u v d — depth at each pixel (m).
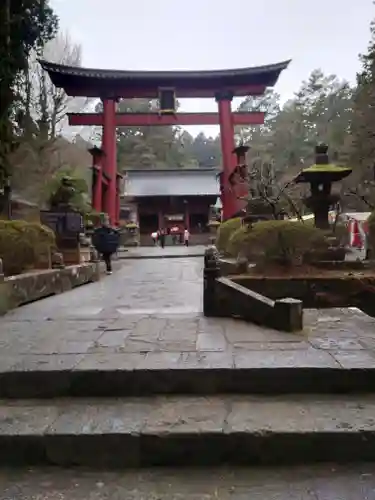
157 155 54.97
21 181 21.03
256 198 12.04
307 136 37.56
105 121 22.66
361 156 22.38
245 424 2.60
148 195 40.62
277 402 2.90
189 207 42.22
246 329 4.29
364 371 3.04
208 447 2.51
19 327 4.63
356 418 2.66
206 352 3.48
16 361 3.33
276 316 4.29
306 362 3.17
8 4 10.48
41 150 23.89
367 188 21.27
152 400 2.98
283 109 45.31
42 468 2.52
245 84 23.08
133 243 33.12
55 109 27.16
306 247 8.38
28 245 8.03
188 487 2.33
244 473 2.45
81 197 18.16
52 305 6.37
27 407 2.92
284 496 2.23
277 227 8.47
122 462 2.53
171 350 3.57
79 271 9.45
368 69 24.05
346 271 8.12
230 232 12.70
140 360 3.30
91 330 4.41
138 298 7.16
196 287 8.88
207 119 23.45
